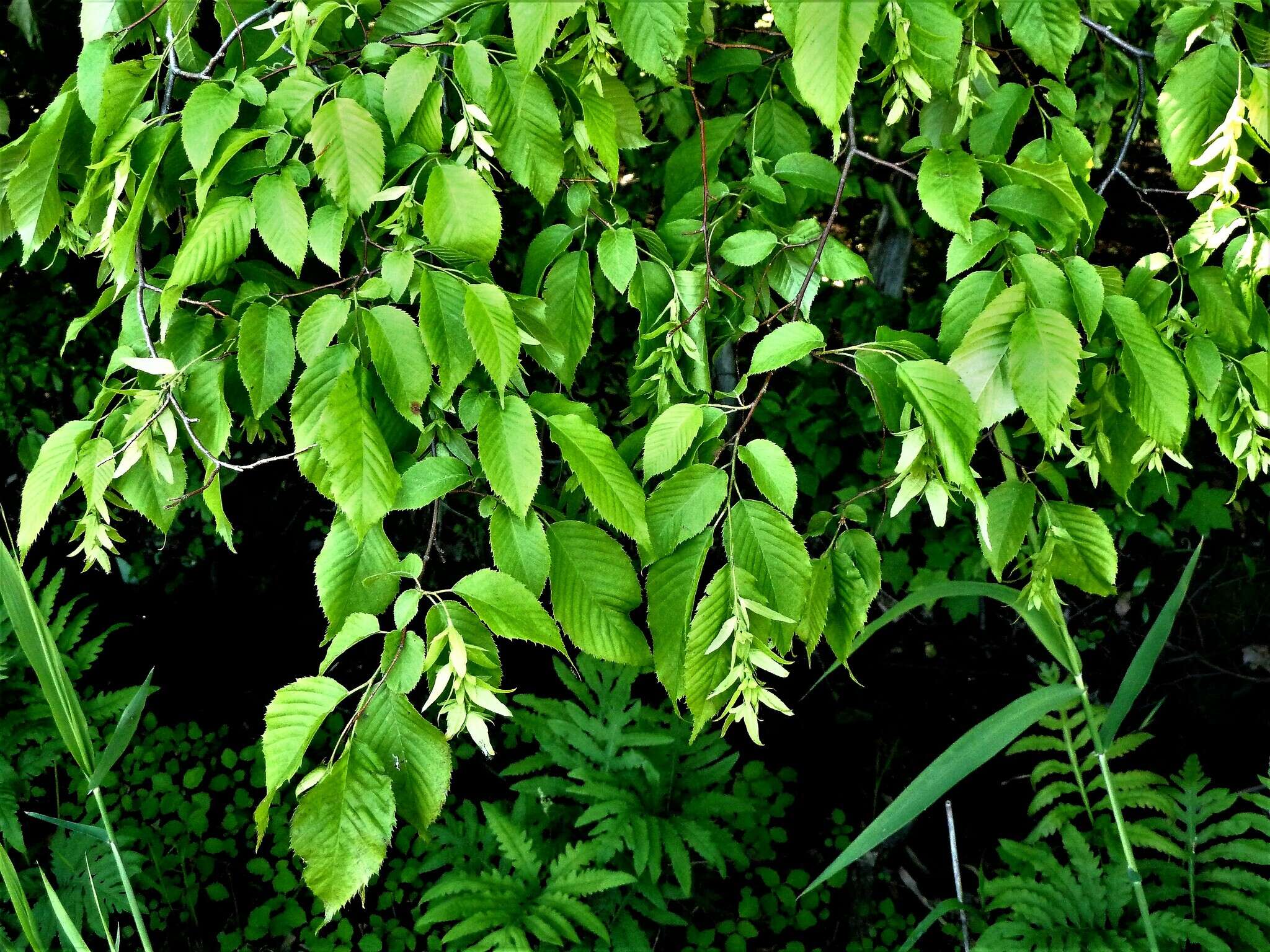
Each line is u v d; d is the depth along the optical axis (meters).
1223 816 2.68
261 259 1.39
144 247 1.32
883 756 2.98
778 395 3.11
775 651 1.25
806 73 1.07
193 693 3.24
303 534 3.49
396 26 1.24
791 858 2.75
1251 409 1.25
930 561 2.92
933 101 1.33
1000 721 1.19
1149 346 1.20
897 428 1.19
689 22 1.28
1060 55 1.23
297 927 2.56
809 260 1.33
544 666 3.24
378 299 1.22
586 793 2.23
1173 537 3.24
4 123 1.61
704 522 1.18
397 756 1.13
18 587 1.15
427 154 1.21
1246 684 2.97
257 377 1.19
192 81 1.27
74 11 2.28
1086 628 3.20
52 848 2.38
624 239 1.27
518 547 1.18
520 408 1.17
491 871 2.22
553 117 1.21
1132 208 3.28
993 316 1.17
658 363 1.29
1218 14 1.23
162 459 1.17
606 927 2.05
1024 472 1.27
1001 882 1.95
